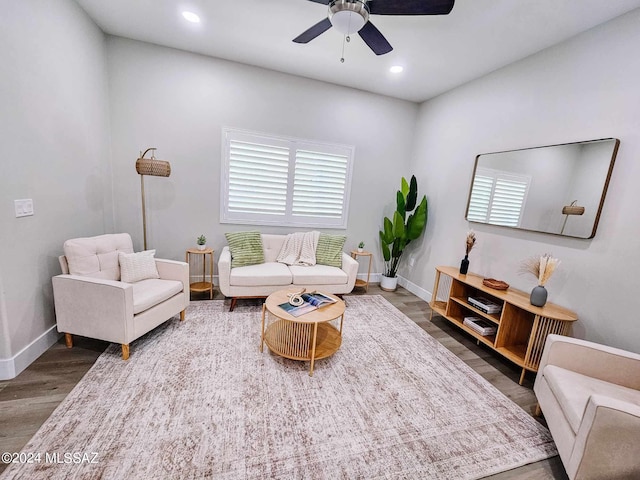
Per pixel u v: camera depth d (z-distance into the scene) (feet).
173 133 10.41
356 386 6.39
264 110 11.23
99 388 5.70
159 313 7.53
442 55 8.75
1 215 5.49
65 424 4.81
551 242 7.52
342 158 12.68
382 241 13.00
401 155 13.73
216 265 11.82
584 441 3.89
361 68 10.20
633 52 6.01
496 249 9.16
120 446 4.49
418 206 12.49
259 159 11.51
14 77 5.67
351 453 4.69
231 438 4.79
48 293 6.90
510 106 8.86
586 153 6.74
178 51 10.00
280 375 6.54
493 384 6.87
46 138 6.67
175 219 11.00
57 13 6.89
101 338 6.61
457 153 11.00
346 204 13.23
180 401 5.52
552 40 7.43
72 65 7.59
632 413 3.63
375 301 11.80
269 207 12.08
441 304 10.61
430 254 12.32
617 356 5.13
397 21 7.13
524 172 8.24
